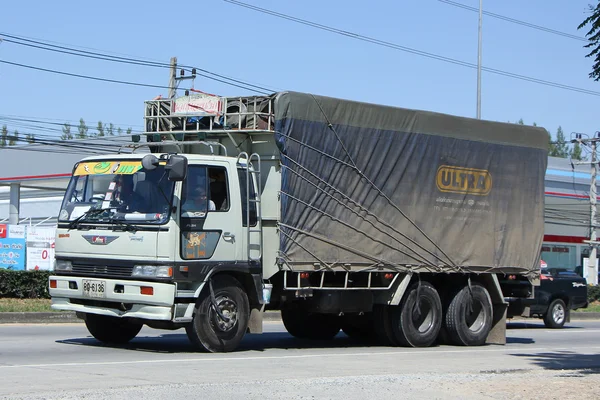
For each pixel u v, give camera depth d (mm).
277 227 16062
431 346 19312
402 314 18297
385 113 17641
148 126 17469
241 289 15758
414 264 18203
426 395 10984
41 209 61062
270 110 16109
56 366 12938
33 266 32469
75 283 15312
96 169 15609
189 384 11141
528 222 20516
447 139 18844
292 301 16984
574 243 59469
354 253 17141
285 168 16016
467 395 11102
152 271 14438
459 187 19094
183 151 17172
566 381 12734
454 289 19438
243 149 16516
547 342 22750
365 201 17359
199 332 15094
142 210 14742
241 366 13734
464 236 19172
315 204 16500
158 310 14406
